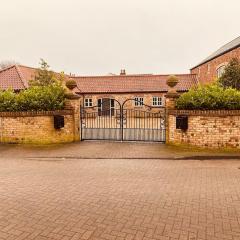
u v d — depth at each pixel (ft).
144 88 99.45
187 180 23.17
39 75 79.20
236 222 15.35
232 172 25.86
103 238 13.57
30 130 39.37
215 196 19.35
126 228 14.61
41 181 22.72
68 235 13.87
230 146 35.24
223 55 87.25
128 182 22.52
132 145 38.47
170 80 38.29
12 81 84.07
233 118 34.99
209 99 35.94
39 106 39.68
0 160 30.55
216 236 13.82
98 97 100.58
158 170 26.48
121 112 43.65
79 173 25.25
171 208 17.22
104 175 24.62
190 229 14.52
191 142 36.40
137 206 17.52
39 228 14.60
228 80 67.67
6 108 39.81
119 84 102.99
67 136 40.65
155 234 13.98
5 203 18.01
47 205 17.66
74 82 41.34
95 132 50.83
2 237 13.66
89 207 17.34
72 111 40.88
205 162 30.14
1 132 39.99
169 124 38.58
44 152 34.19
